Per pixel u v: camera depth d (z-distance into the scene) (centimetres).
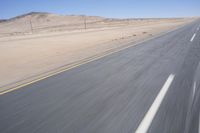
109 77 828
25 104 581
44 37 4025
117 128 426
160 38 2281
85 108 534
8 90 726
